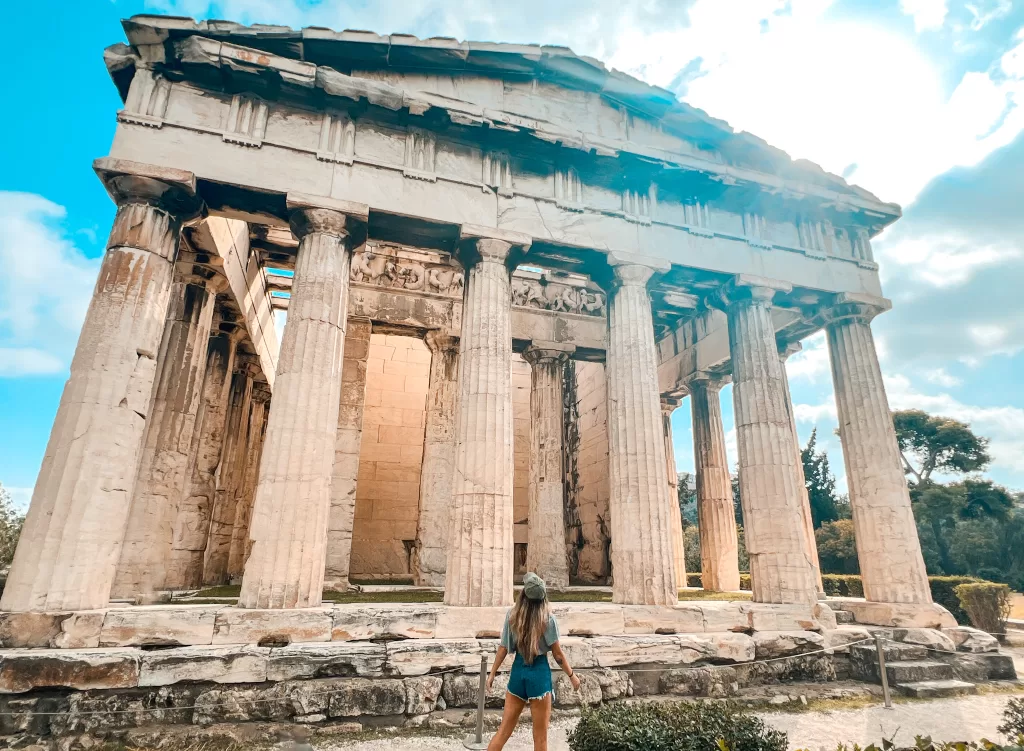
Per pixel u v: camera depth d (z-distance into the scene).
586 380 26.98
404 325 20.53
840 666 12.80
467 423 12.82
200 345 15.44
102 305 10.98
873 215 18.14
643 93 16.08
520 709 7.13
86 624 9.29
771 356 15.93
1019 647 18.23
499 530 12.12
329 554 17.44
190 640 9.63
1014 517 49.56
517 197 14.69
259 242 18.84
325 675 9.58
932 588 22.56
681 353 24.58
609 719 7.11
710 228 16.59
